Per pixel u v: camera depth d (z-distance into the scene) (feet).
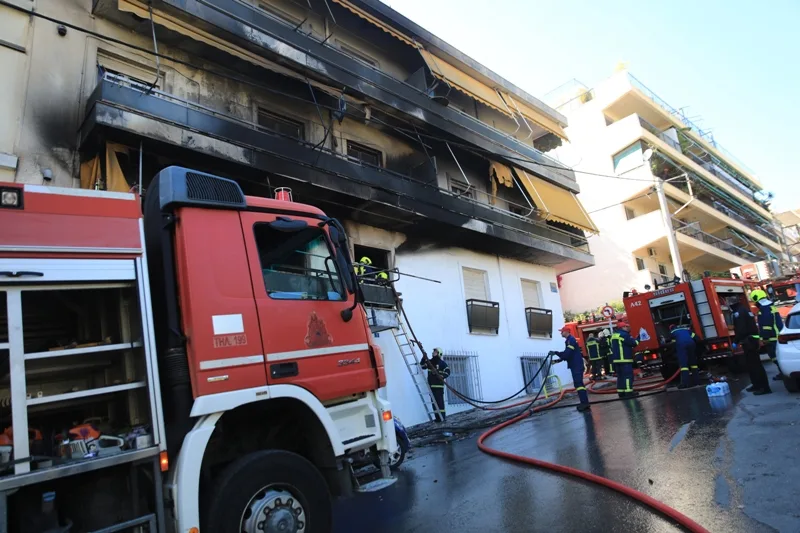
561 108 99.55
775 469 16.63
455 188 53.78
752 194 142.92
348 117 42.96
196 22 31.01
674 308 49.08
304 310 14.24
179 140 27.94
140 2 28.76
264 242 14.33
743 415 25.81
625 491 16.08
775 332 31.65
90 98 27.12
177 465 11.21
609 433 26.25
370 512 18.19
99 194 11.93
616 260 87.10
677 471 17.94
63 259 11.00
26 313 11.48
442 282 47.88
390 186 39.50
